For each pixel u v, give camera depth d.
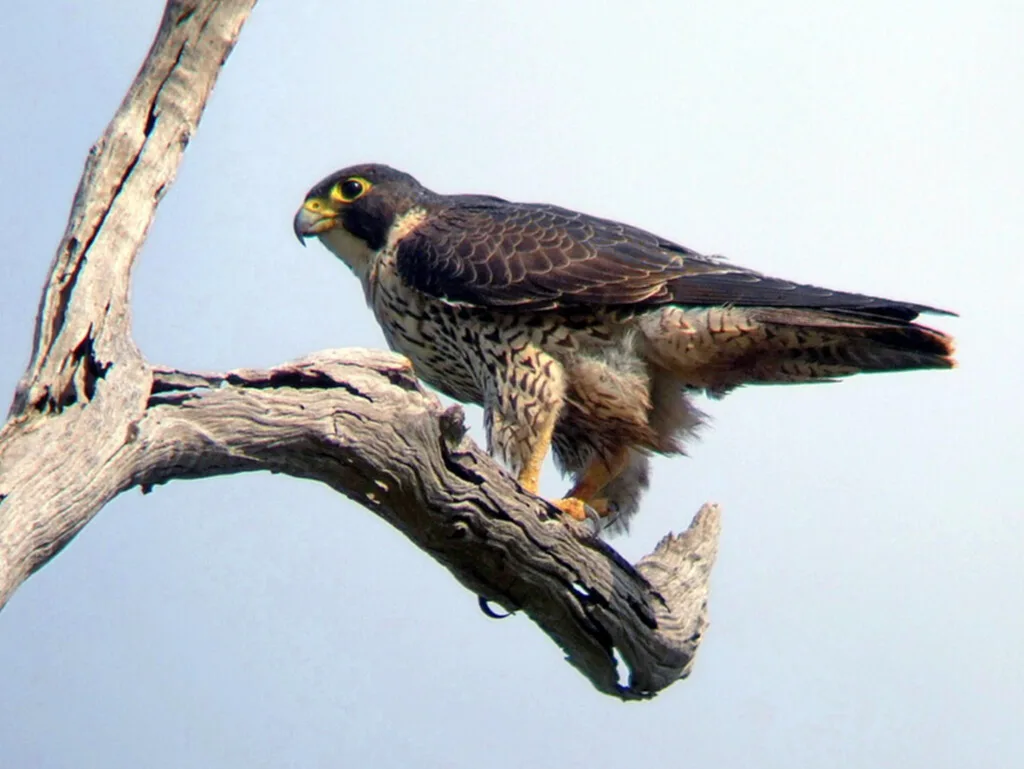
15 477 7.23
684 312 12.33
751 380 12.77
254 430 8.43
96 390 7.62
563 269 12.52
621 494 13.52
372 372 9.05
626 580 10.98
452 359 13.45
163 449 7.91
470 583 10.79
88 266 7.71
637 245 12.74
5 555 6.95
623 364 12.53
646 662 11.48
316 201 14.10
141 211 7.98
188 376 8.21
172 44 8.13
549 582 10.74
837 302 11.92
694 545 11.87
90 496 7.46
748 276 12.48
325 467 9.17
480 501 10.01
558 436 13.49
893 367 12.24
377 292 13.66
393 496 9.62
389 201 13.85
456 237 13.09
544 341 12.62
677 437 13.05
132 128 8.04
